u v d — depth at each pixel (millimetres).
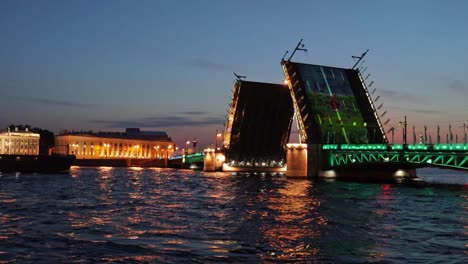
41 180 88438
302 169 101312
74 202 50000
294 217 40062
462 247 28172
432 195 62438
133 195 59531
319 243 29234
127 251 26516
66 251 26406
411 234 32219
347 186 79875
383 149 86750
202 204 49406
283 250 27344
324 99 97188
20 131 194250
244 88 100688
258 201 53062
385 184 87562
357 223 36906
